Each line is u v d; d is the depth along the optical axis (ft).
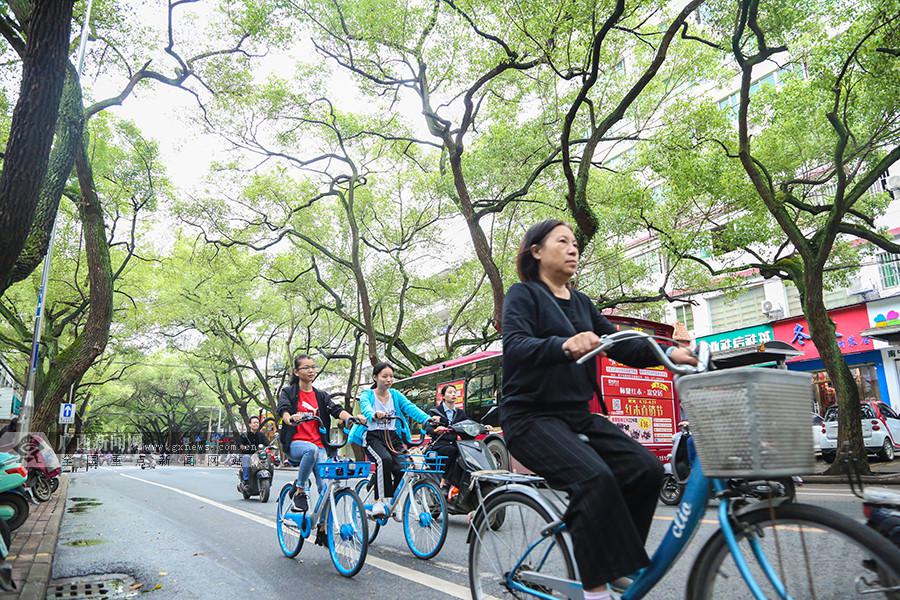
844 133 37.58
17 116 15.67
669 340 8.40
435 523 18.04
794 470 6.63
